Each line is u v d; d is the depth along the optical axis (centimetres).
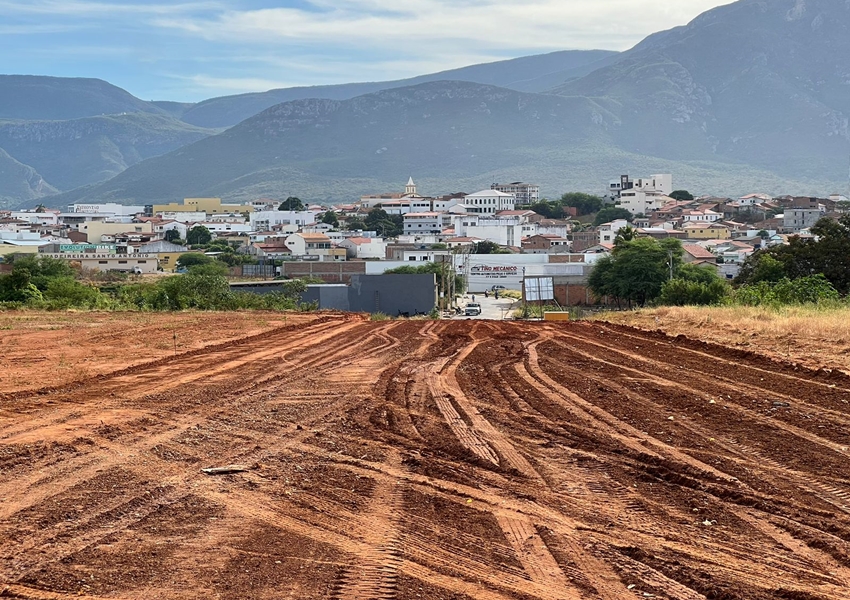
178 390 1991
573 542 1020
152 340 3036
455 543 1013
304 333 3453
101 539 1006
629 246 8988
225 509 1123
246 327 3609
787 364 2295
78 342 2961
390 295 8450
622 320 4028
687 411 1736
